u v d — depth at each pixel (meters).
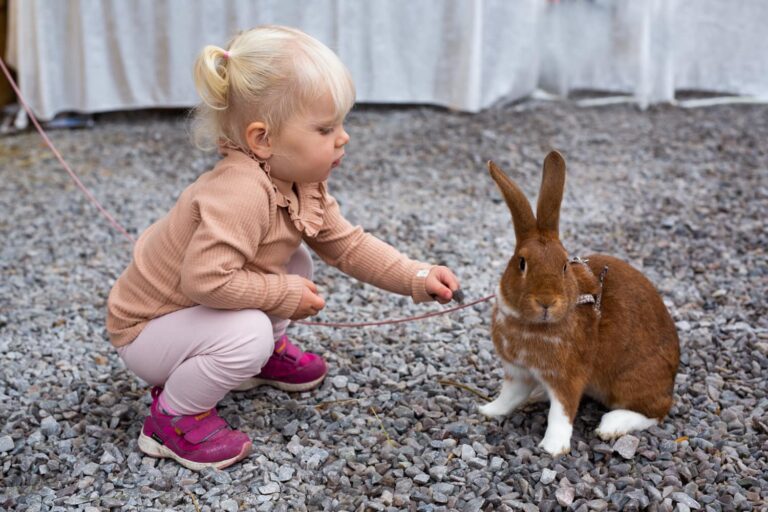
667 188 5.09
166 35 6.30
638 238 4.33
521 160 5.65
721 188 5.05
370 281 2.65
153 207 4.86
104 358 3.14
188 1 6.25
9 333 3.36
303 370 2.83
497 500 2.24
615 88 7.07
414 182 5.29
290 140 2.24
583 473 2.36
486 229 4.50
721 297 3.58
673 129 6.30
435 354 3.11
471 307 3.51
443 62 6.73
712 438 2.55
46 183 5.28
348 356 3.11
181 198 2.37
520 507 2.22
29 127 6.38
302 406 2.76
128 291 2.43
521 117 6.62
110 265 4.09
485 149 5.88
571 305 2.26
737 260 4.01
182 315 2.36
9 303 3.66
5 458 2.51
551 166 2.24
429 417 2.67
